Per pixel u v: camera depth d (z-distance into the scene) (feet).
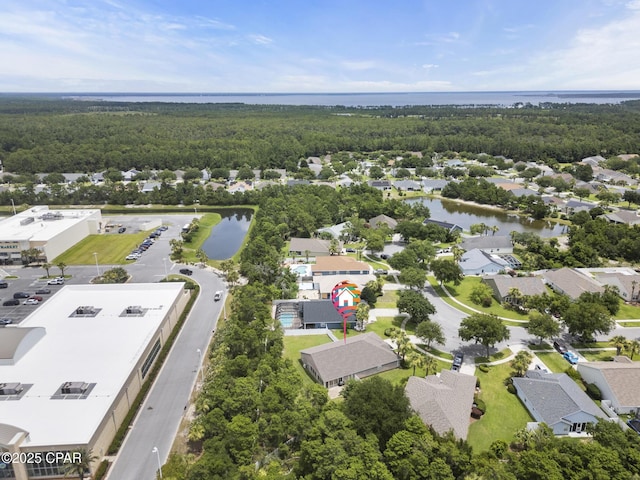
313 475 177.68
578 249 446.19
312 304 337.11
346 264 421.59
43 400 211.61
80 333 274.16
